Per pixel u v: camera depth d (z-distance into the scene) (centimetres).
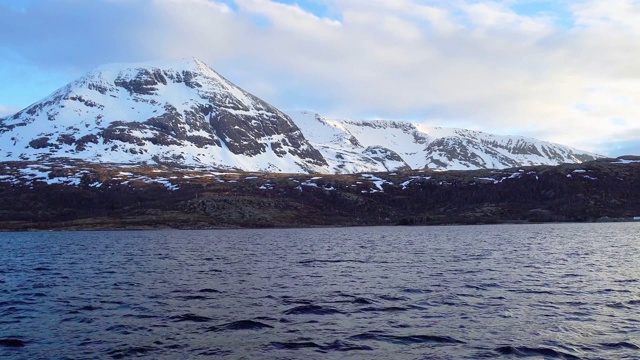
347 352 2917
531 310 3928
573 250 9231
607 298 4366
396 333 3300
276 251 10094
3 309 4131
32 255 9794
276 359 2800
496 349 2934
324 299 4478
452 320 3638
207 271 6744
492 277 5781
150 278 6050
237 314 3878
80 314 3922
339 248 10738
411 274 6162
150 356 2855
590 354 2827
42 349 2983
